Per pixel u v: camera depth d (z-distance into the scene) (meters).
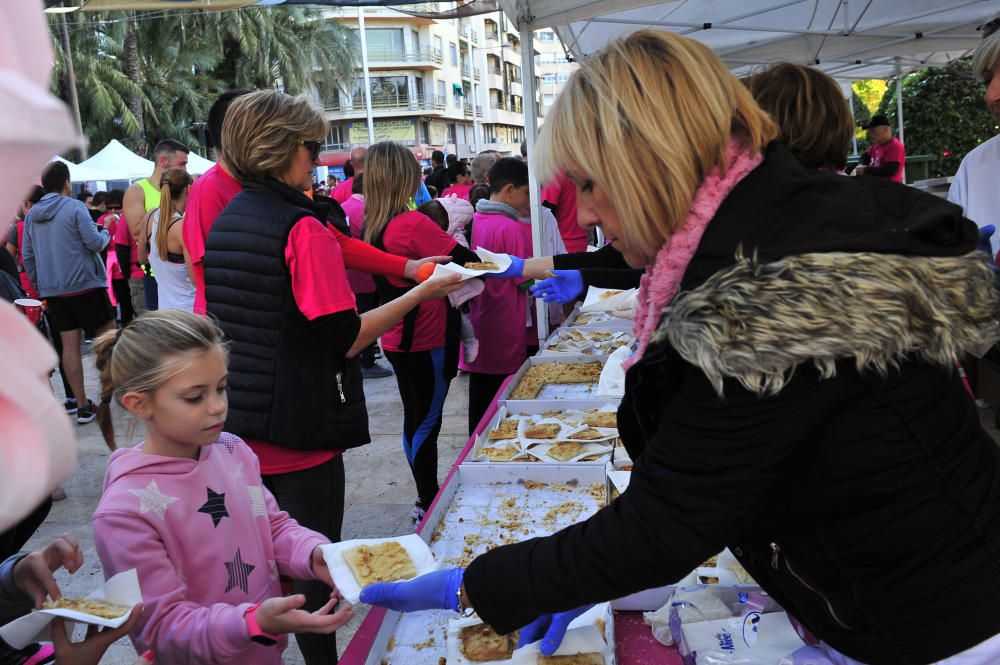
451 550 1.80
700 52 0.88
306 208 2.00
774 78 1.25
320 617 1.23
